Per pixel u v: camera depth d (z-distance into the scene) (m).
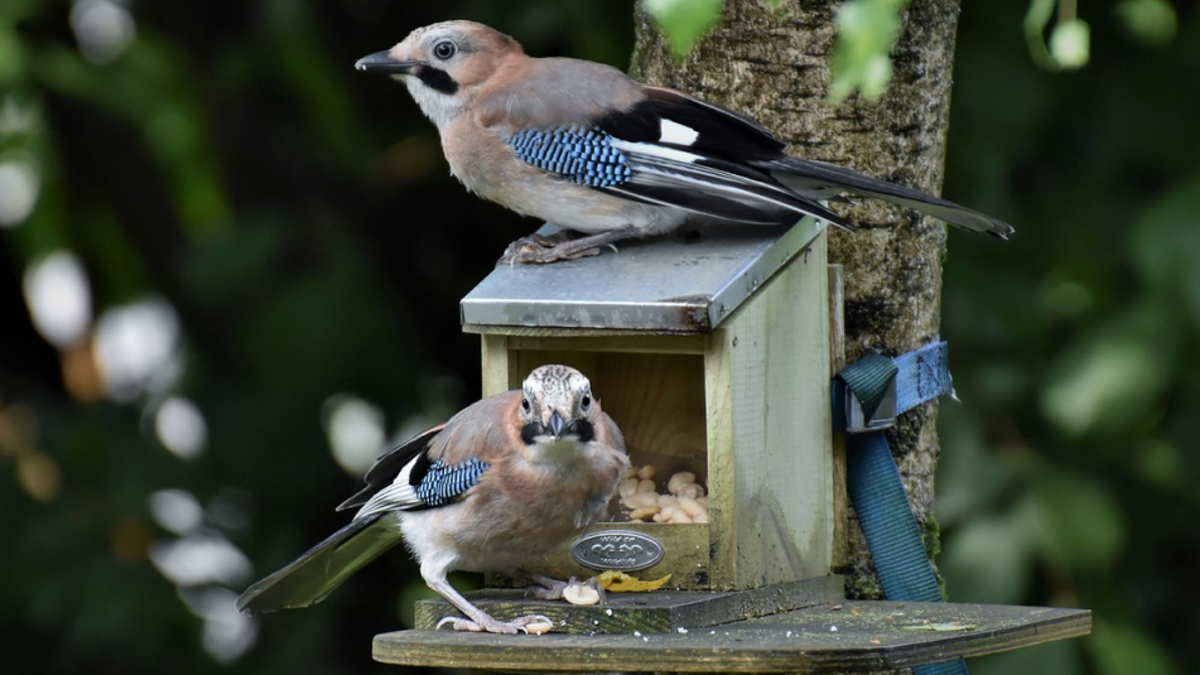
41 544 11.74
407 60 8.22
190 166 12.02
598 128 7.71
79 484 12.16
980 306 11.08
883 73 6.26
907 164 8.12
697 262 7.33
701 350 7.19
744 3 8.09
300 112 12.16
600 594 6.97
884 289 8.06
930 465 8.45
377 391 11.96
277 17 11.38
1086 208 11.42
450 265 12.70
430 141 12.19
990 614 7.20
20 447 12.38
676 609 6.75
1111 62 11.47
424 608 7.15
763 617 7.27
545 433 6.79
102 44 12.00
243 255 11.75
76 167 12.78
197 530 12.20
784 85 8.05
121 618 11.52
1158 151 11.39
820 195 7.65
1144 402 10.66
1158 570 11.90
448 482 7.08
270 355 11.58
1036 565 10.95
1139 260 10.44
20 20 11.41
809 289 7.77
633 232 7.76
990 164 10.99
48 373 13.44
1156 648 10.56
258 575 12.04
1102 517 10.62
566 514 6.99
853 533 8.04
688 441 7.86
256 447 12.12
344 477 12.34
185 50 12.25
